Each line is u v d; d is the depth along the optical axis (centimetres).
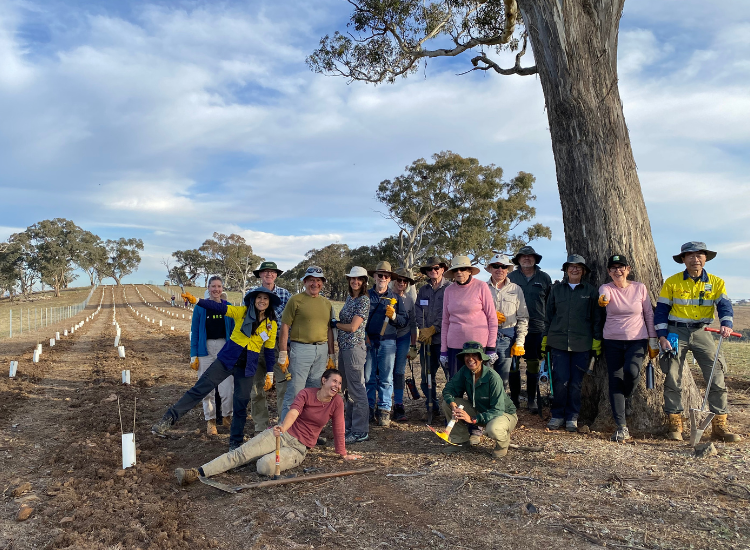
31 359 1538
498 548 312
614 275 540
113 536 357
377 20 1297
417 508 379
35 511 412
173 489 452
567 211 621
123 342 2088
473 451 514
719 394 517
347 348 571
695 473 413
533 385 683
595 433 559
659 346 531
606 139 596
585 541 312
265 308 543
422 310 673
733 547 294
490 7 1212
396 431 613
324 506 391
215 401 679
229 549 336
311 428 487
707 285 519
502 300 620
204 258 10894
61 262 9275
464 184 3881
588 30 595
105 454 551
